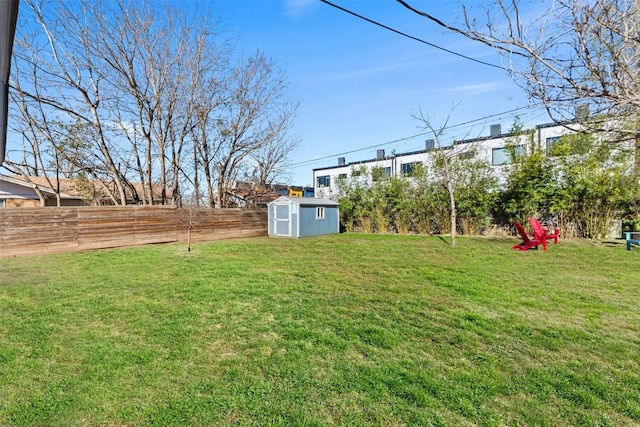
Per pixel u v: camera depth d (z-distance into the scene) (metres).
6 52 1.80
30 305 3.96
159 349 2.76
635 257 6.90
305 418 1.88
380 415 1.89
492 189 11.77
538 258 7.03
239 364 2.50
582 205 9.85
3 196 12.35
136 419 1.88
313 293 4.45
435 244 9.81
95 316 3.57
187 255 8.08
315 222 13.88
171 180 14.07
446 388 2.15
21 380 2.29
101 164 11.73
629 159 8.48
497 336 2.97
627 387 2.14
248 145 14.98
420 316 3.51
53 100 10.42
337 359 2.57
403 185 14.15
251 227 13.77
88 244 9.24
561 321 3.32
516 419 1.85
